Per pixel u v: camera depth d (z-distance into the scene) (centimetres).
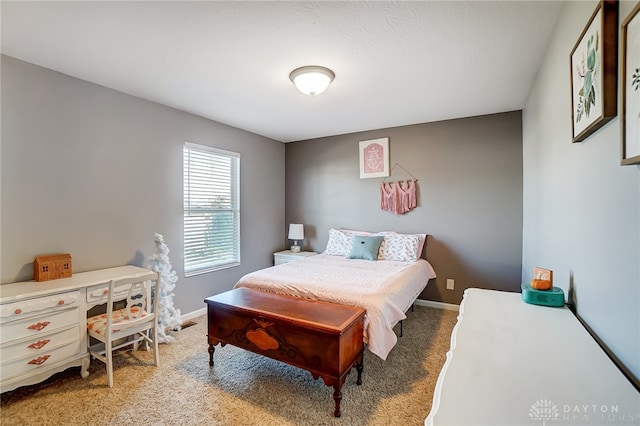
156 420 174
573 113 138
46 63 223
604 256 114
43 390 201
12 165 214
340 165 446
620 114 93
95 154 259
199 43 196
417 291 298
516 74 241
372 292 226
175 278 294
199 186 353
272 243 468
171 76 246
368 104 313
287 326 195
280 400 192
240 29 181
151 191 300
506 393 83
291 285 249
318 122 379
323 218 463
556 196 179
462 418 73
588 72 118
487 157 348
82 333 215
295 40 193
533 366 98
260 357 249
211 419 175
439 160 375
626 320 98
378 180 415
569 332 125
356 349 198
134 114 286
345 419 175
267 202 458
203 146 352
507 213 338
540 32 183
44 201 229
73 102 245
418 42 195
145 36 189
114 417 176
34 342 193
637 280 91
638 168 90
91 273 247
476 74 241
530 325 133
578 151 141
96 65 227
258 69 233
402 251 359
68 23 175
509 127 337
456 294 367
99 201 261
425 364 237
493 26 178
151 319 234
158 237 283
